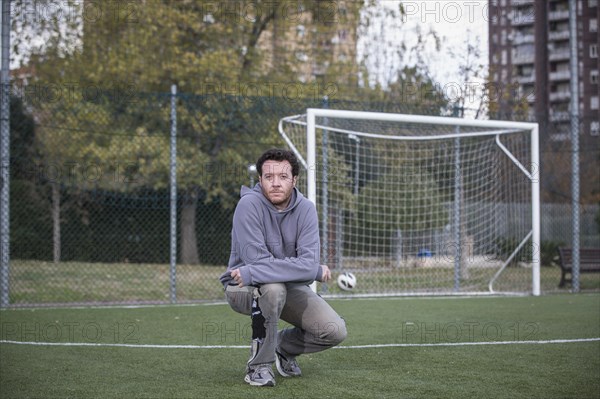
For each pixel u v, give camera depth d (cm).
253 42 1439
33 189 1269
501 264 1236
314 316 376
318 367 430
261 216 374
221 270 1234
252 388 369
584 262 1070
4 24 819
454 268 1045
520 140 1098
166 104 1180
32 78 1273
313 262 371
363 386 375
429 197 1020
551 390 369
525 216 1170
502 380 393
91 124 1200
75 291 940
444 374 409
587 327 620
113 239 1372
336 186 1001
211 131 1241
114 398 349
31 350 493
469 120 916
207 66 1303
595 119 1156
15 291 920
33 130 1186
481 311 748
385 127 1012
